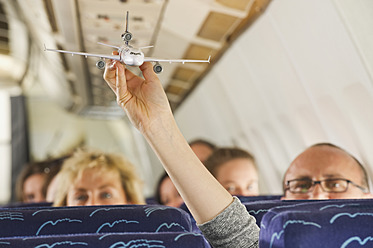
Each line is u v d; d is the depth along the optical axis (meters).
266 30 7.98
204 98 13.41
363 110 6.27
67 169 3.02
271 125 9.74
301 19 6.73
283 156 10.03
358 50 5.69
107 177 2.99
